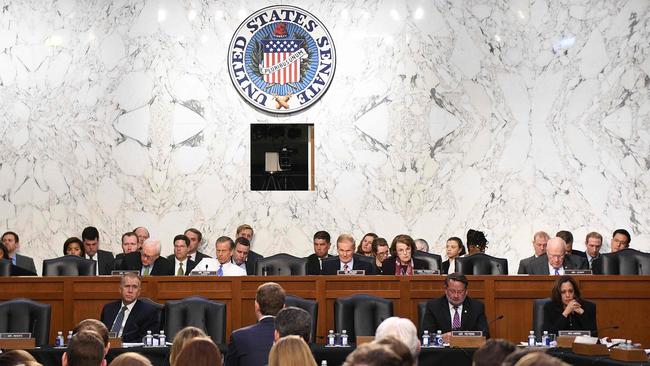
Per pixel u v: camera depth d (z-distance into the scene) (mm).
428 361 8008
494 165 12992
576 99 13023
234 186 12930
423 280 9656
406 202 12945
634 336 9656
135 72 12969
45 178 12797
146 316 8906
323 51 13055
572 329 8750
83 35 12953
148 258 10781
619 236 11820
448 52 13031
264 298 6648
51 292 9602
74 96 12891
